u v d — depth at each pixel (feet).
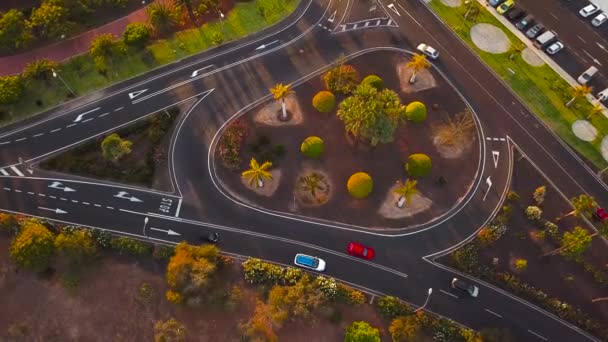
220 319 264.11
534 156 317.42
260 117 323.16
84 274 271.08
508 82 342.64
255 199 297.74
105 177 298.97
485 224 294.05
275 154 308.81
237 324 263.08
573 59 352.49
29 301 266.36
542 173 312.29
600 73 347.97
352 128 293.02
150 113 321.93
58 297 267.18
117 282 271.08
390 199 299.58
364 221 293.64
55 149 307.99
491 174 309.83
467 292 273.95
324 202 297.53
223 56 345.10
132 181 297.94
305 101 330.34
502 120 328.29
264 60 344.69
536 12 368.27
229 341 259.19
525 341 268.62
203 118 321.52
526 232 291.79
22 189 295.69
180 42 346.74
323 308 259.60
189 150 310.24
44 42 341.00
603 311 274.98
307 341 260.83
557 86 341.21
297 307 254.27
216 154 309.63
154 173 302.45
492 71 346.33
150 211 292.81
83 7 342.85
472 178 308.19
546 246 288.30
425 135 320.29
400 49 352.69
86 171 299.38
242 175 280.31
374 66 345.72
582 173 313.94
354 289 274.77
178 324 255.91
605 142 324.19
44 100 322.34
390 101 293.64
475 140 320.50
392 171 308.40
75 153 304.50
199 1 358.64
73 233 276.21
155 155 304.91
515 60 350.43
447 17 366.22
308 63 344.90
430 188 303.68
